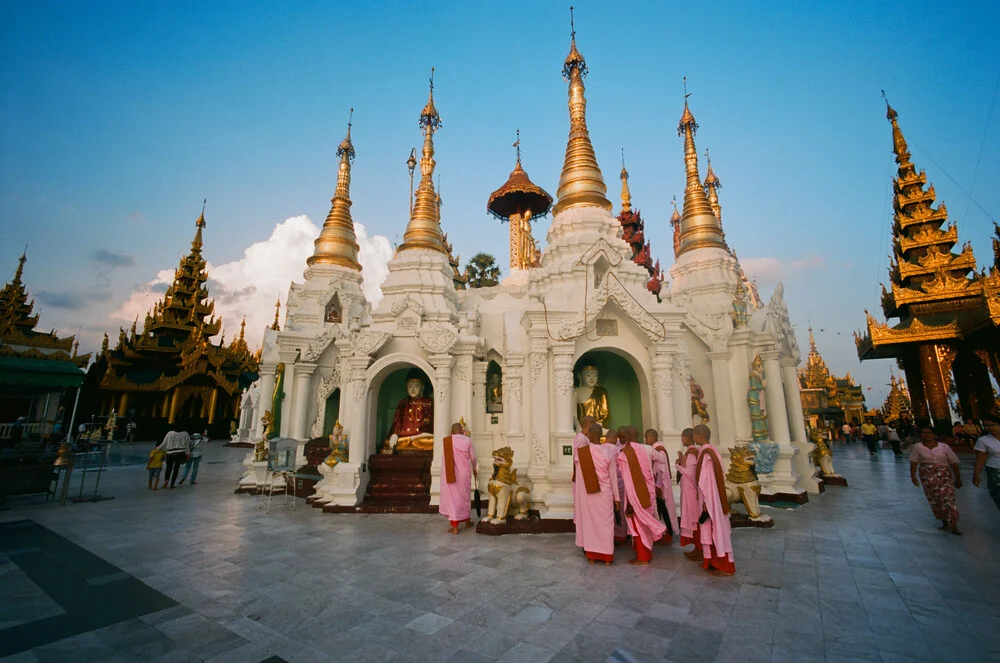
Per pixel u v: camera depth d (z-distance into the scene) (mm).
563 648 4836
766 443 12758
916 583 6598
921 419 32875
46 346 37938
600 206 14352
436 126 17172
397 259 15078
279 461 13250
